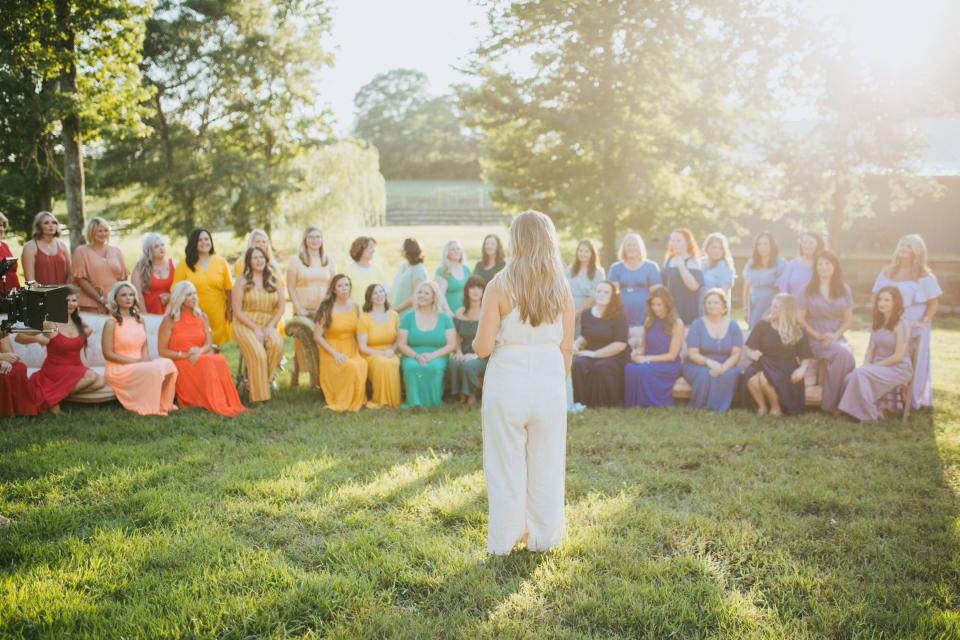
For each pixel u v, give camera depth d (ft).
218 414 21.85
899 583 11.30
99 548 12.03
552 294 11.44
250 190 68.95
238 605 10.28
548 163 61.98
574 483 15.72
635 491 15.40
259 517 13.83
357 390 23.00
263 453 17.93
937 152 68.13
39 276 24.56
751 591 10.99
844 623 10.14
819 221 54.13
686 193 61.21
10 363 17.31
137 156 72.49
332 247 81.51
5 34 38.60
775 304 22.81
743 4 49.32
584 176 61.52
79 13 39.55
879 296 22.41
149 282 25.55
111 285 25.12
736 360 23.47
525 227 11.45
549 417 11.73
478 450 18.56
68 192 42.63
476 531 13.04
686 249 27.53
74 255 24.50
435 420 21.63
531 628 9.97
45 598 10.37
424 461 17.30
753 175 58.80
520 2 57.67
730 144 59.06
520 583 11.16
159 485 15.25
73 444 18.03
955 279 57.72
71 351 21.26
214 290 25.58
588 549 12.32
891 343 22.24
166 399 22.12
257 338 23.86
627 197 57.47
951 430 20.67
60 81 41.63
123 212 76.59
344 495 14.88
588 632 9.86
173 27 68.80
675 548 12.63
